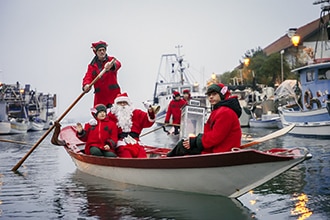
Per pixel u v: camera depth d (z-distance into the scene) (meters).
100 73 8.96
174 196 6.52
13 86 43.28
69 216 5.68
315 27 40.47
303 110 18.41
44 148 16.55
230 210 5.71
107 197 6.71
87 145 8.72
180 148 6.62
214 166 5.88
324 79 17.75
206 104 34.00
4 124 30.23
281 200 6.17
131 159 7.11
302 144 14.44
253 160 5.57
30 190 7.54
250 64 40.34
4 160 12.31
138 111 8.78
